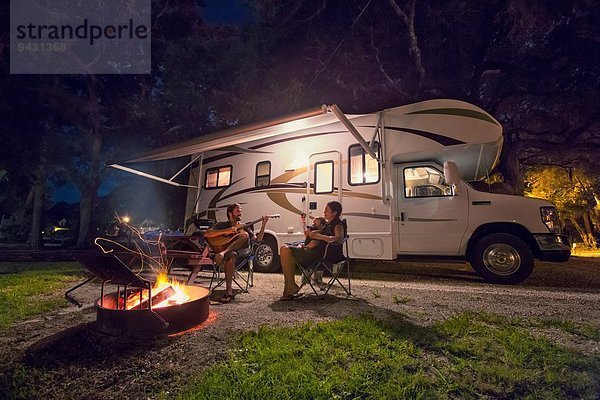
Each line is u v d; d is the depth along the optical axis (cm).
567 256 523
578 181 1591
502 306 395
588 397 201
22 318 375
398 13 1241
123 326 307
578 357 245
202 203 888
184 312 323
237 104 1407
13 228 2761
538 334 298
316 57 1357
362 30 1280
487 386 214
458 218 571
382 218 612
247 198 802
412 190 607
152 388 227
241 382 221
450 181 550
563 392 207
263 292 502
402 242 602
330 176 684
